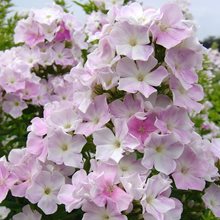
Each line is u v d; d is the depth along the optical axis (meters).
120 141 0.29
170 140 0.29
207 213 0.40
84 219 0.29
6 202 0.36
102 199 0.28
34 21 0.50
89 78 0.30
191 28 0.30
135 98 0.30
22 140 0.48
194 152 0.31
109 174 0.29
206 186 0.34
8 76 0.48
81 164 0.31
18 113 0.48
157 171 0.32
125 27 0.29
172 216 0.30
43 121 0.33
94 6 0.57
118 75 0.29
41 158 0.32
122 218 0.28
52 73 0.51
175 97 0.29
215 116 0.79
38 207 0.34
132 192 0.28
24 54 0.51
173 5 0.30
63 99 0.49
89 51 0.56
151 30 0.29
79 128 0.31
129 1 0.56
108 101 0.31
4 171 0.34
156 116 0.30
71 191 0.30
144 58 0.29
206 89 0.77
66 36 0.51
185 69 0.30
